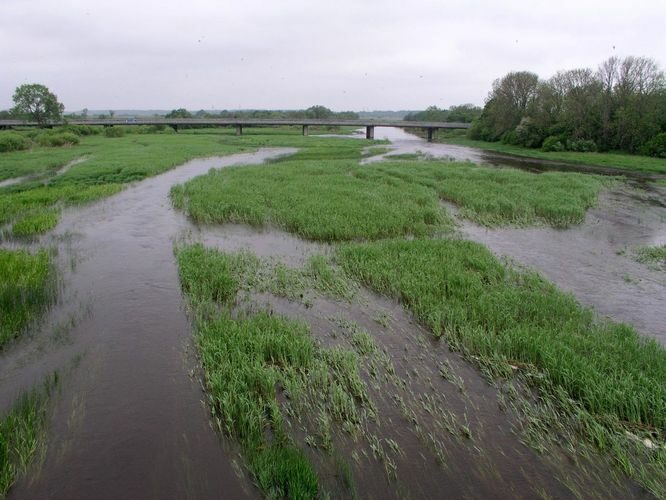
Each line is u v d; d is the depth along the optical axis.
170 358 9.77
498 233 20.73
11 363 9.49
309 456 7.09
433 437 7.51
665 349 10.05
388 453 7.19
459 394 8.67
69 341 10.40
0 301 11.71
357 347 10.26
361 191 26.72
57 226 20.66
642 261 16.88
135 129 94.31
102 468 6.83
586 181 33.59
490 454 7.22
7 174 34.66
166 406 8.22
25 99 82.62
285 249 17.75
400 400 8.34
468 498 6.40
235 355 9.37
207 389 8.70
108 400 8.35
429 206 23.42
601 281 14.80
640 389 8.30
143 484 6.57
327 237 19.12
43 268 14.20
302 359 9.48
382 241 18.22
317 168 37.06
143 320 11.46
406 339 10.70
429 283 13.07
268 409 8.12
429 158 51.72
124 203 25.89
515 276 14.40
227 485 6.57
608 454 7.20
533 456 7.20
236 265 15.23
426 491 6.49
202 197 24.84
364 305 12.51
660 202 28.45
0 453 6.77
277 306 12.41
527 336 10.05
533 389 8.87
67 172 35.00
